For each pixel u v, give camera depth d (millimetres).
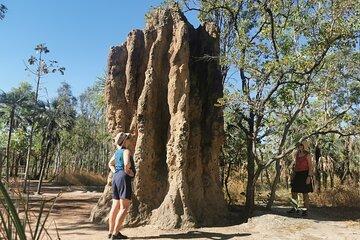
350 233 9148
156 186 10336
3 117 56312
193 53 11586
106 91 11148
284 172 22641
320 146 23172
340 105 13719
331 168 26703
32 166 54781
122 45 11469
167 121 10805
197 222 9727
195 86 11039
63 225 9469
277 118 13359
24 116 54500
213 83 11359
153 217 9750
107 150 58125
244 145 14086
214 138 10961
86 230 8914
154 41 11250
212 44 11672
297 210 12148
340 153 26766
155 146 10617
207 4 13477
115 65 11219
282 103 13547
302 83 11820
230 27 15109
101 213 10141
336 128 13914
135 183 10109
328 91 12273
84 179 39000
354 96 12859
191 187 10297
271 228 9523
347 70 12570
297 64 11148
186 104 10258
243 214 11148
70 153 65438
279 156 11773
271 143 15227
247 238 8445
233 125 12930
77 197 17375
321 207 13984
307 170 12008
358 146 25969
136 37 11242
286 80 12617
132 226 9711
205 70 11477
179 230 9266
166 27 11203
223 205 10695
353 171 26625
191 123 10727
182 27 10641
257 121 11930
